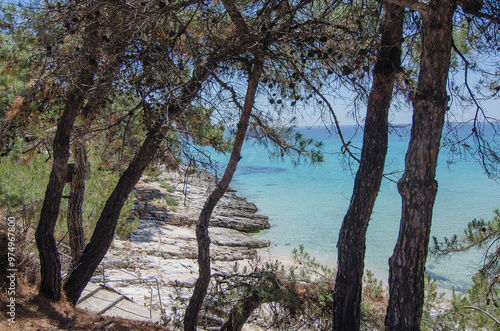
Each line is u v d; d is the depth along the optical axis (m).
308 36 5.51
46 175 9.88
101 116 6.81
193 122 5.90
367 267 16.20
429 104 4.64
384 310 7.05
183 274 12.23
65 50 5.96
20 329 4.68
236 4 6.02
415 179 4.75
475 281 6.83
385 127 5.59
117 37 5.56
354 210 5.62
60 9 5.42
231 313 6.18
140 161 6.34
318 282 6.78
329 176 47.53
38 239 5.88
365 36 5.00
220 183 5.88
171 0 5.55
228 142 7.11
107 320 6.26
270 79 6.66
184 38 6.62
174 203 23.00
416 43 6.36
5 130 6.43
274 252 17.88
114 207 6.43
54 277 5.98
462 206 28.86
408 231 4.82
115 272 11.19
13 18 6.04
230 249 17.08
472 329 6.52
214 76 5.98
